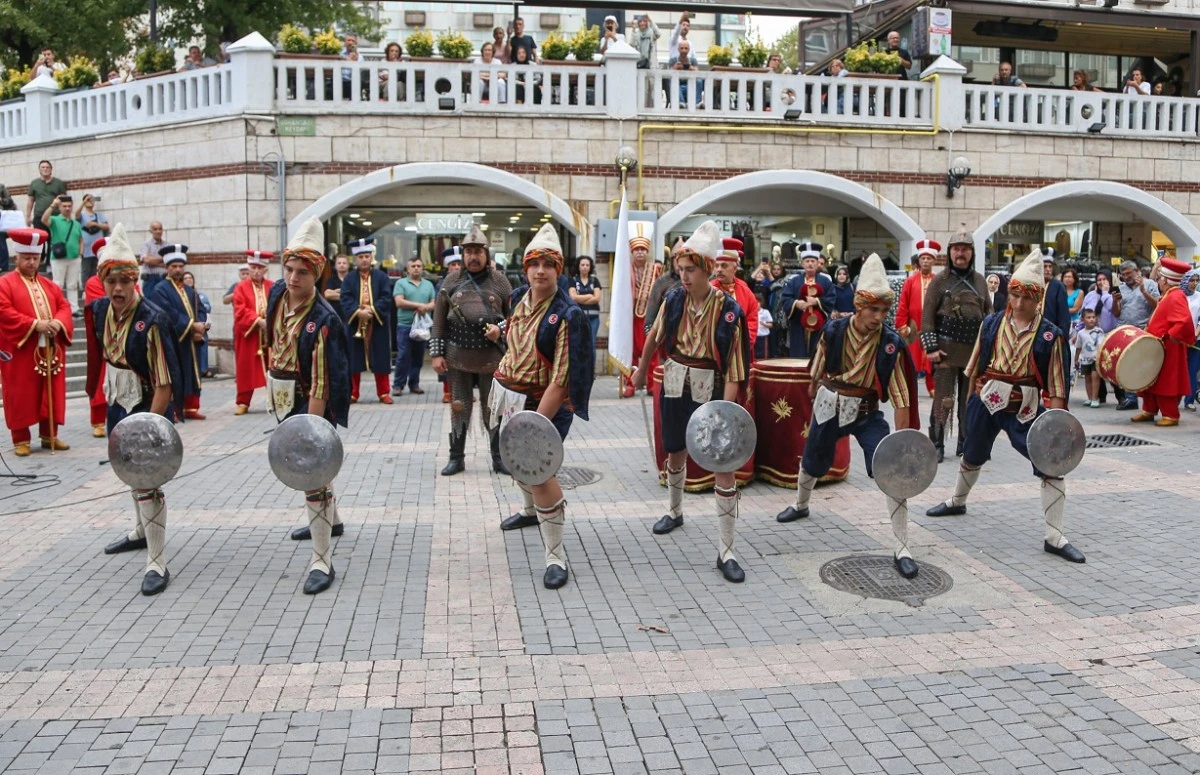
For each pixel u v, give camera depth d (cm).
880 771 386
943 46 1844
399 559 648
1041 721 425
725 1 1919
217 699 442
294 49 1617
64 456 997
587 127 1642
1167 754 396
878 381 664
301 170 1606
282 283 623
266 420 1229
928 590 591
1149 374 1163
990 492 834
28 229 990
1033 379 680
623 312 1302
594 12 2747
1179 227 1852
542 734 412
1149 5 2084
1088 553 664
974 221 1766
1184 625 536
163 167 1675
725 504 611
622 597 578
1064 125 1795
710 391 672
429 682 461
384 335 1349
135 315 653
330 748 400
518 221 1764
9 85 1945
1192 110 1858
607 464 945
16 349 980
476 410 1280
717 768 388
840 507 784
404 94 1631
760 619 544
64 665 477
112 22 2223
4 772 379
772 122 1688
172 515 756
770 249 1870
